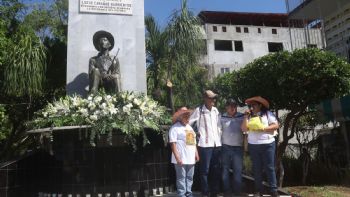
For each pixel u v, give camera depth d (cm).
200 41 1267
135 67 1089
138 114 809
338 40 1550
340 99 1117
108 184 782
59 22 1574
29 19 1495
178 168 638
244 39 3966
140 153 815
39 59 1117
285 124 1104
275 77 1033
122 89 1037
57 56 1300
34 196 866
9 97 1246
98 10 1099
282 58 1037
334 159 1279
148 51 1301
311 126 1330
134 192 790
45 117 848
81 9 1087
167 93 1106
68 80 1035
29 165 886
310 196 904
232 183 737
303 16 1719
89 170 785
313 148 1336
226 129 685
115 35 1096
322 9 1602
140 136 816
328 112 1178
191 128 656
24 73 1082
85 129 786
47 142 817
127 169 796
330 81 1030
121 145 794
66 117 809
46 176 848
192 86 1315
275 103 1109
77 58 1052
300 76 1005
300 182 1130
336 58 1024
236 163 685
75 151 794
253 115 675
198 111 680
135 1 1138
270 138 658
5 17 1397
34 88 1109
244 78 1138
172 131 642
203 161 662
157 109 864
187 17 1227
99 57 973
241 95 1165
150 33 1304
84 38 1071
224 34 3912
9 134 1377
